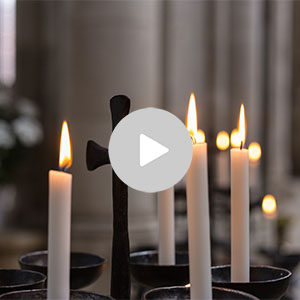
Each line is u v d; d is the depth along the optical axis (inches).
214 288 53.4
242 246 59.7
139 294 86.7
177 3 476.1
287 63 497.7
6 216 387.9
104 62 306.0
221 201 200.2
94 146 58.7
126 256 57.8
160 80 474.0
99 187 308.0
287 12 496.7
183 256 73.6
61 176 49.2
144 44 309.1
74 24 309.1
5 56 580.7
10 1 589.3
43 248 296.2
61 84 354.3
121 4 305.6
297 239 294.4
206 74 477.1
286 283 58.3
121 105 57.8
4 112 270.4
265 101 486.6
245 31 474.0
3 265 252.5
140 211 308.5
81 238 302.7
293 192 491.2
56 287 49.4
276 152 494.0
